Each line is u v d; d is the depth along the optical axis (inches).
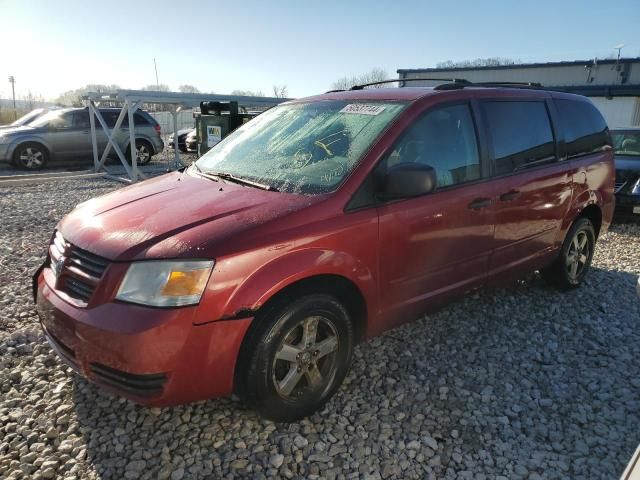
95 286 99.0
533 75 1140.5
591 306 181.5
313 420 114.9
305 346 110.3
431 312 139.8
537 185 159.0
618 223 325.4
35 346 142.5
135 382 94.7
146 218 109.7
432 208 127.7
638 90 999.6
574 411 120.3
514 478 98.9
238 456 103.0
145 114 610.5
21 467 98.1
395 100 136.6
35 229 278.2
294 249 104.4
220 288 96.2
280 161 132.1
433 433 111.6
